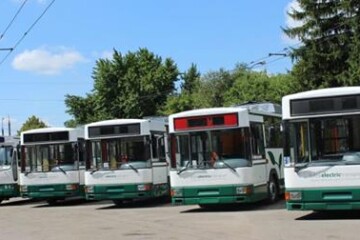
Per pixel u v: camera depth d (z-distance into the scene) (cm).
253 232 1378
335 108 1517
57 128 2584
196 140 1916
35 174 2575
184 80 9012
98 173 2277
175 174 1923
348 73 4356
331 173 1502
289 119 1553
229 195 1869
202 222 1639
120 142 2277
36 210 2430
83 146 2605
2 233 1630
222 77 8050
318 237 1252
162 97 7381
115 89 7362
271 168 2105
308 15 4619
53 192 2552
